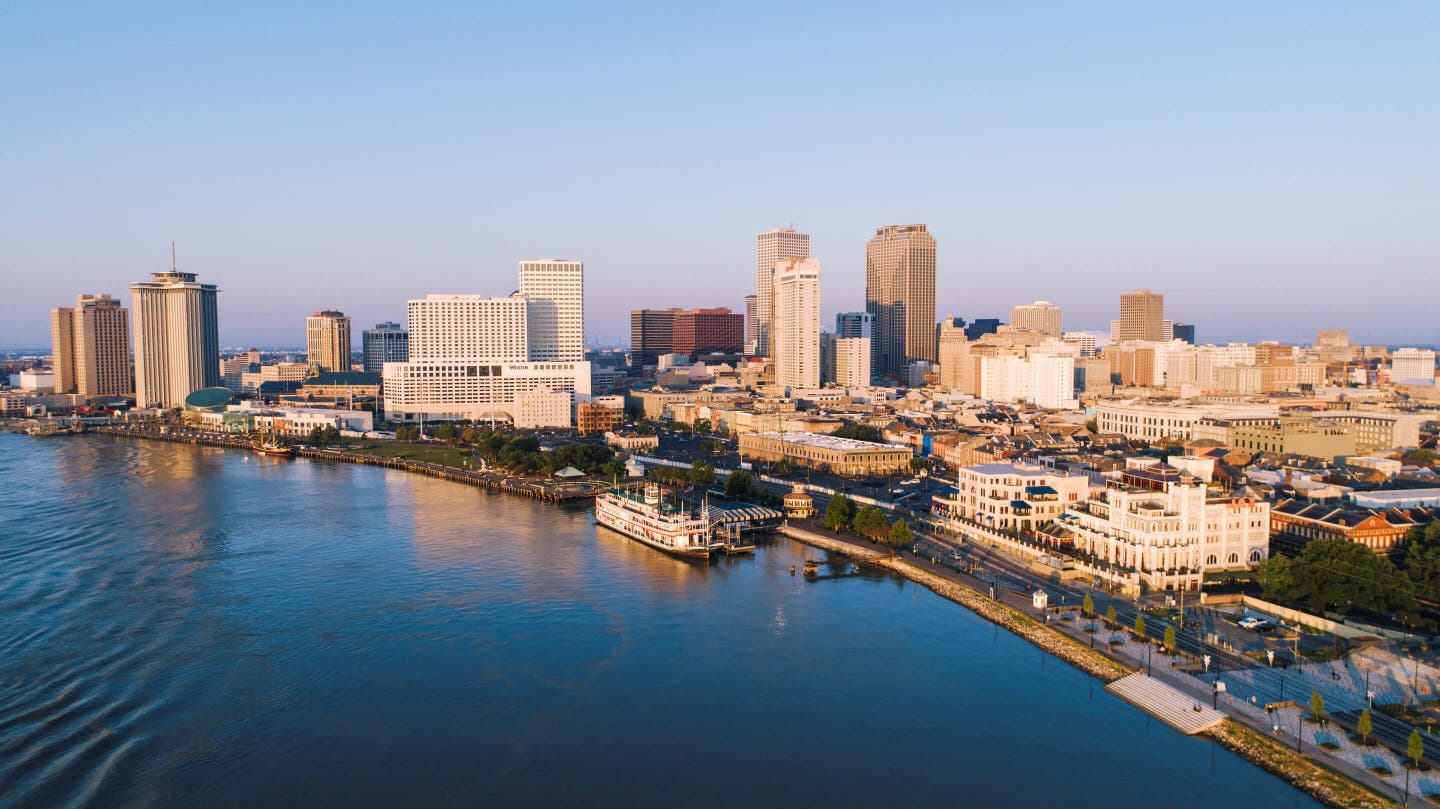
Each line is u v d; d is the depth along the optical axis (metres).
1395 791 165.50
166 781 180.62
